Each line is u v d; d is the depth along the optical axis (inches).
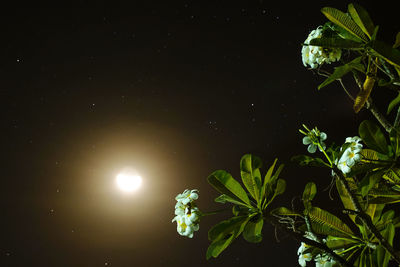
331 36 91.7
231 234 85.7
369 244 91.7
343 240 93.2
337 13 87.9
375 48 80.7
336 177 94.7
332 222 92.0
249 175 86.7
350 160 86.9
